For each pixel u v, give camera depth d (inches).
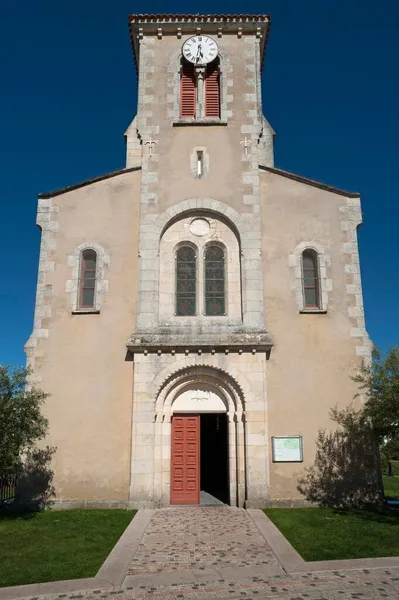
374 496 515.8
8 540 390.0
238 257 589.0
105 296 566.6
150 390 530.0
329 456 526.0
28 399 475.5
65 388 539.8
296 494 516.4
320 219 595.2
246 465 517.0
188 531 419.5
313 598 278.8
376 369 494.3
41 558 347.3
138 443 517.3
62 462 522.0
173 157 620.7
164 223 593.0
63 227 590.9
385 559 342.0
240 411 533.0
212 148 625.6
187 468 538.9
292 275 576.7
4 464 458.0
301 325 561.0
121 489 514.9
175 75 661.9
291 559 342.3
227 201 602.2
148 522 448.8
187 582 304.3
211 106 664.4
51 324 558.3
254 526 435.5
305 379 545.0
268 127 673.6
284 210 599.2
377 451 526.3
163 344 535.5
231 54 671.8
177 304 578.2
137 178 611.2
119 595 285.4
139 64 666.8
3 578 309.9
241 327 555.8
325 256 583.2
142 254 578.6
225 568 328.8
